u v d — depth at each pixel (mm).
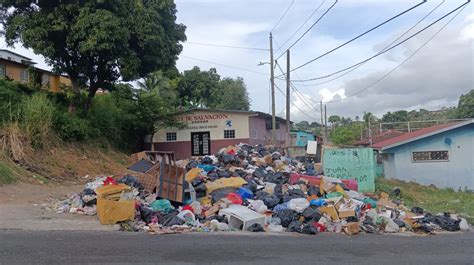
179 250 7629
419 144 24328
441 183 24016
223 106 56312
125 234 8891
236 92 59062
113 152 25688
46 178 16578
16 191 13586
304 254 7801
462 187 23812
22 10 22094
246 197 12906
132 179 12484
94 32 20641
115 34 20984
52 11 21125
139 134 32500
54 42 21969
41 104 19719
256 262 7004
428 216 12711
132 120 30344
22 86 24344
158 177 12047
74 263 6418
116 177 14055
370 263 7285
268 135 37938
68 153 20594
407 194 19375
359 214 11758
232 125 32594
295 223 10703
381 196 16250
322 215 11258
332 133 66688
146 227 9672
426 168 24203
